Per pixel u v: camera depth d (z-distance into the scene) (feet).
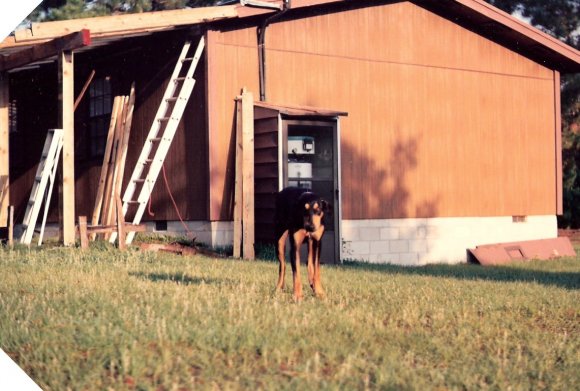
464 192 59.88
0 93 48.75
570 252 65.16
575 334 24.12
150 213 49.80
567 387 18.04
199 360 17.47
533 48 63.26
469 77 60.44
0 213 49.21
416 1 57.41
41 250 39.63
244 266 37.27
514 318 26.25
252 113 47.19
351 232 53.67
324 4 52.11
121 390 15.23
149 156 50.11
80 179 56.70
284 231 28.84
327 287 30.19
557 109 65.87
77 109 57.41
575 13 96.94
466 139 60.18
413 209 56.90
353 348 19.40
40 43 43.09
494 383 17.46
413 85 57.26
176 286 26.89
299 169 47.78
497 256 59.21
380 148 55.36
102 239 46.62
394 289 30.58
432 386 16.89
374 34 55.31
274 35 50.75
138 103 52.19
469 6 57.26
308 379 16.33
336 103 53.42
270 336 19.43
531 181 64.18
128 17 42.45
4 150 49.21
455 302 27.84
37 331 18.95
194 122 48.47
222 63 48.19
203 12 45.52
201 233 48.01
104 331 18.76
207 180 47.37
